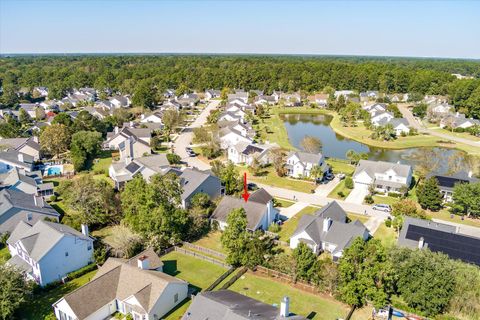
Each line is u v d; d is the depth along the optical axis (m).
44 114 164.50
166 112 143.62
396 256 46.94
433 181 74.81
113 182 86.56
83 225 54.88
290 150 115.94
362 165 88.75
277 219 70.00
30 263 50.97
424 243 54.25
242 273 52.50
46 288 48.72
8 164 91.12
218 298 39.97
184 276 51.94
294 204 77.56
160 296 42.31
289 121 174.62
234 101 184.88
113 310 44.09
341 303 46.03
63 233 51.06
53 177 91.44
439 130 150.12
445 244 53.56
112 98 196.62
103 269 47.66
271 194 82.88
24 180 77.62
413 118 173.12
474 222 69.81
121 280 45.38
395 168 85.69
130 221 60.72
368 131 148.62
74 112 156.50
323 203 78.00
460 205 72.56
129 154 103.06
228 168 82.62
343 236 57.16
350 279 44.81
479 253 51.16
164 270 53.41
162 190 60.94
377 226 67.62
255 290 48.62
